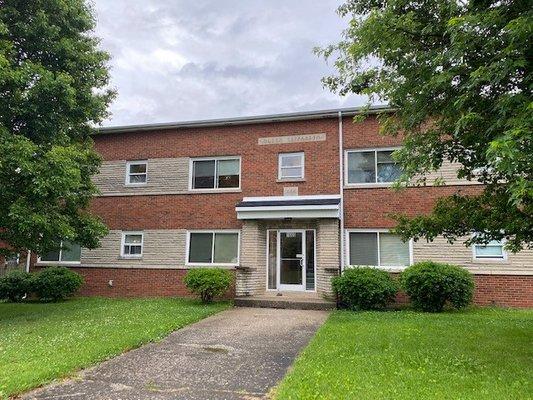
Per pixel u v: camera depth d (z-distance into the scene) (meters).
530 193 4.40
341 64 7.17
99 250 16.86
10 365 6.34
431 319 10.41
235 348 7.66
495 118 5.31
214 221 15.86
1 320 11.09
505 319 10.41
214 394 5.34
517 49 4.80
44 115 11.29
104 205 17.08
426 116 6.54
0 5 11.05
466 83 5.32
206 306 13.06
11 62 10.76
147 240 16.45
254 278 14.52
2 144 9.82
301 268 14.95
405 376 5.67
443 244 13.61
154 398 5.21
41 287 15.20
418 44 6.28
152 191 16.72
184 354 7.26
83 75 12.55
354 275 12.58
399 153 6.90
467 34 5.14
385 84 6.61
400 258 13.95
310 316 11.23
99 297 16.22
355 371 5.91
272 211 14.46
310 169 15.15
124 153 17.28
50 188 10.06
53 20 11.88
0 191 9.95
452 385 5.31
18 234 10.93
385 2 6.68
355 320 10.26
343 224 14.52
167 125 16.67
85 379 5.93
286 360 6.87
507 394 4.97
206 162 16.45
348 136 14.97
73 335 8.45
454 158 6.77
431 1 6.09
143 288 16.20
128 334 8.44
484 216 6.54
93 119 13.32
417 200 13.97
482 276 13.22
